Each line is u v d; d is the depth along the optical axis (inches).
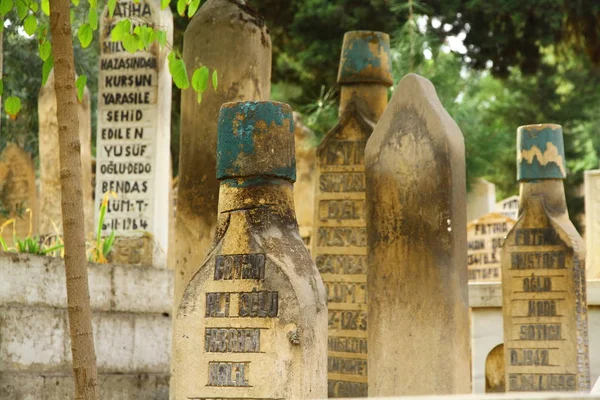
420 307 376.5
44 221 620.7
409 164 380.8
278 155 323.0
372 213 385.7
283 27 874.8
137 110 560.1
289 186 326.3
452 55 894.4
